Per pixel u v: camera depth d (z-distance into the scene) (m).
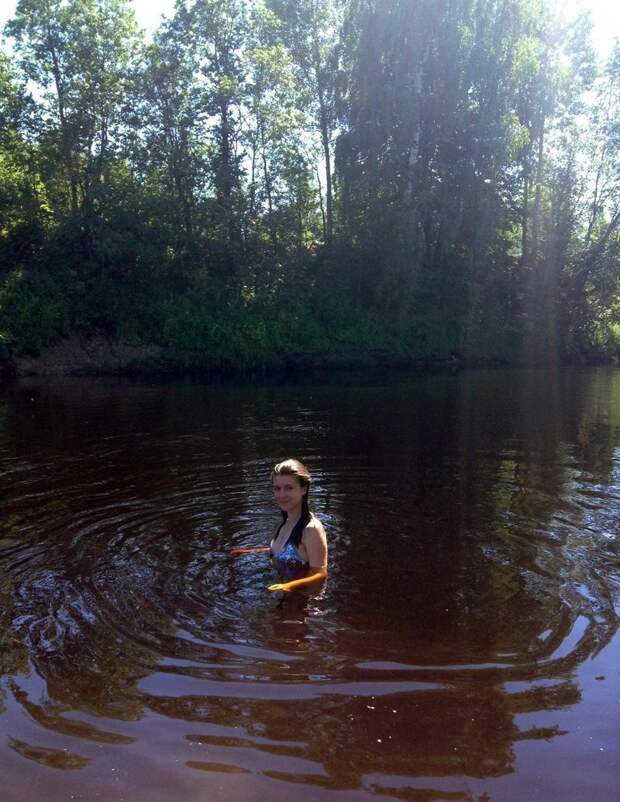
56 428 12.21
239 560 5.42
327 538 6.02
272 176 29.05
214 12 27.81
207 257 28.44
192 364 26.16
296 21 29.72
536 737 3.17
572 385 20.52
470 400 16.62
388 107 27.44
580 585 4.96
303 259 30.09
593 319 32.91
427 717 3.32
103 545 5.77
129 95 27.47
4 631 4.20
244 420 13.20
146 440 10.95
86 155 27.98
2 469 8.80
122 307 27.02
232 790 2.83
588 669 3.77
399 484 8.07
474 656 3.92
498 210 29.80
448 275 31.14
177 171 27.64
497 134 27.92
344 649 3.99
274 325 27.61
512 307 32.66
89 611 4.47
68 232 26.75
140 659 3.86
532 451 10.20
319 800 2.77
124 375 24.19
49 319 25.19
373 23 27.97
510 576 5.14
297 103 29.09
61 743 3.13
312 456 9.66
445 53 27.88
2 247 26.62
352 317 29.45
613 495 7.60
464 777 2.90
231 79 28.05
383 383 21.00
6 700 3.47
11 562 5.37
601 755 3.04
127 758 3.03
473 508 7.03
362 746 3.11
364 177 28.34
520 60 27.89
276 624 4.30
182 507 6.96
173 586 4.89
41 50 26.89
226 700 3.46
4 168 26.80
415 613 4.48
